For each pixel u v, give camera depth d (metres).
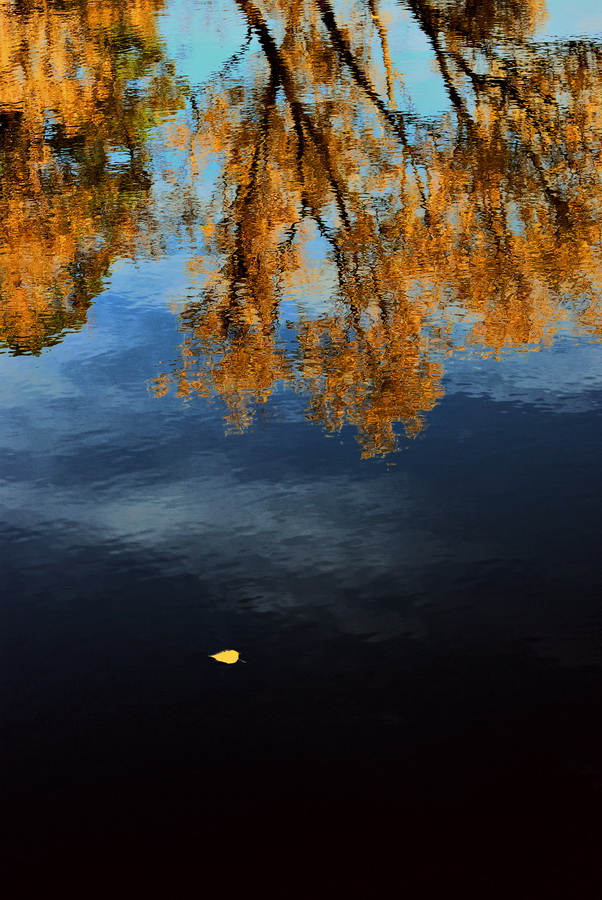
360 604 4.60
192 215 11.62
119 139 15.12
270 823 3.43
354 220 11.12
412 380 7.09
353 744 3.76
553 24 21.41
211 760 3.74
